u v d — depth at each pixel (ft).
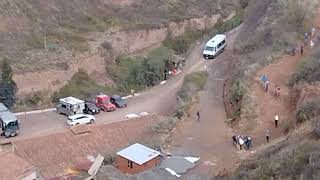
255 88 160.35
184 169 131.23
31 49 217.36
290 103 150.00
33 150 150.20
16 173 133.39
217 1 296.51
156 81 222.69
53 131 164.04
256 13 249.34
